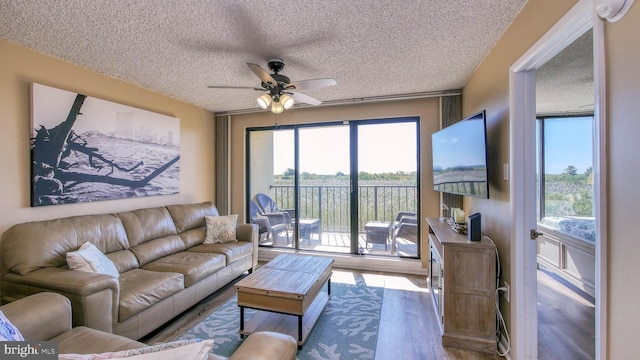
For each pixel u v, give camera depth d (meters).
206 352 0.78
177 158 3.76
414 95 3.62
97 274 1.89
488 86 2.42
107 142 2.87
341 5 1.74
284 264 2.74
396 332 2.32
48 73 2.43
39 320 1.37
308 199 4.38
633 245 0.92
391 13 1.83
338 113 4.09
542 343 2.13
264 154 4.58
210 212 3.88
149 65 2.67
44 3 1.70
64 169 2.51
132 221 2.88
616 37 0.97
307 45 2.28
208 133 4.45
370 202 4.09
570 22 1.28
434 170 3.23
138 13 1.82
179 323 2.46
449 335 2.12
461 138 2.47
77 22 1.92
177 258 2.93
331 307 2.75
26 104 2.30
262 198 4.59
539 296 2.92
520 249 1.86
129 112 3.10
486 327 2.07
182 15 1.84
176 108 3.82
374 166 4.06
